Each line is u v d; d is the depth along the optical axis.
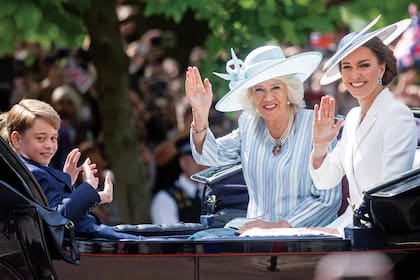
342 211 14.24
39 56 27.42
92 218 12.77
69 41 20.50
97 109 24.94
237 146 14.46
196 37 22.39
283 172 13.80
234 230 13.10
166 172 21.47
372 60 13.04
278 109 13.78
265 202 13.98
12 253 11.56
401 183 11.74
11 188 11.41
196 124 13.86
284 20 19.75
